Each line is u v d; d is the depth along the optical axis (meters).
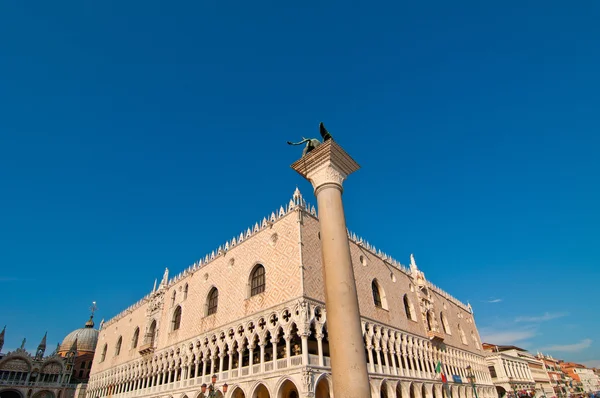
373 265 53.00
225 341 43.16
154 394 52.09
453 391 59.47
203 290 51.72
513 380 94.81
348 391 12.33
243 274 45.22
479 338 86.44
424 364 54.56
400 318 53.22
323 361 34.62
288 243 40.78
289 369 33.69
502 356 96.75
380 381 41.41
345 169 17.58
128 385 61.59
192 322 50.84
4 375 80.69
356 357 12.88
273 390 34.41
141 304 68.06
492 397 76.94
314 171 17.22
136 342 65.44
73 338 108.69
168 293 60.59
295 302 36.34
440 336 60.94
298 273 37.66
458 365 67.00
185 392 45.94
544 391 113.62
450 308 76.06
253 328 40.12
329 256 14.85
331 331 13.61
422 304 62.44
